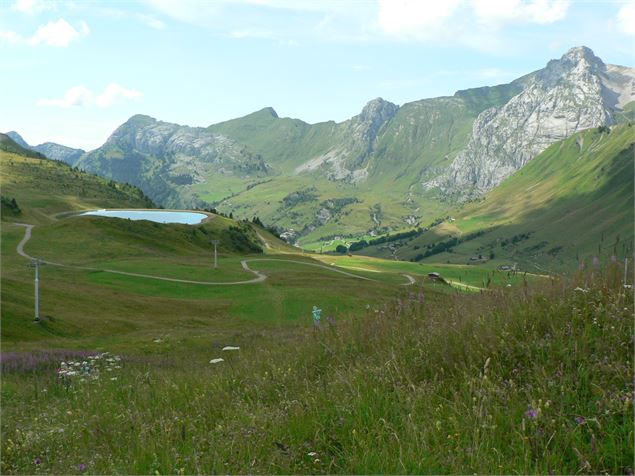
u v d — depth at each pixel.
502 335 6.88
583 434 4.82
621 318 6.60
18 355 26.06
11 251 166.50
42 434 8.48
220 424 6.77
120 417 8.50
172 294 118.50
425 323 8.63
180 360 27.72
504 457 4.65
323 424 6.05
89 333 68.75
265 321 94.06
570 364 5.90
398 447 5.03
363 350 8.71
